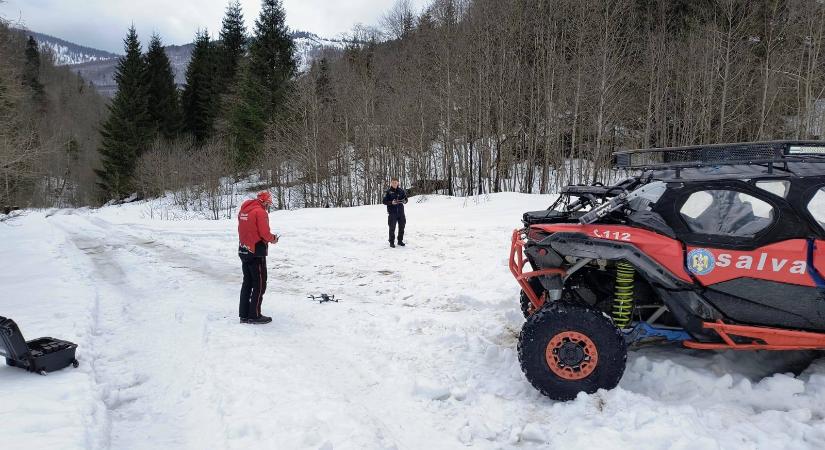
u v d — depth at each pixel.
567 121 30.39
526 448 3.26
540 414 3.63
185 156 44.19
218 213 37.84
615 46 28.83
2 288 8.60
